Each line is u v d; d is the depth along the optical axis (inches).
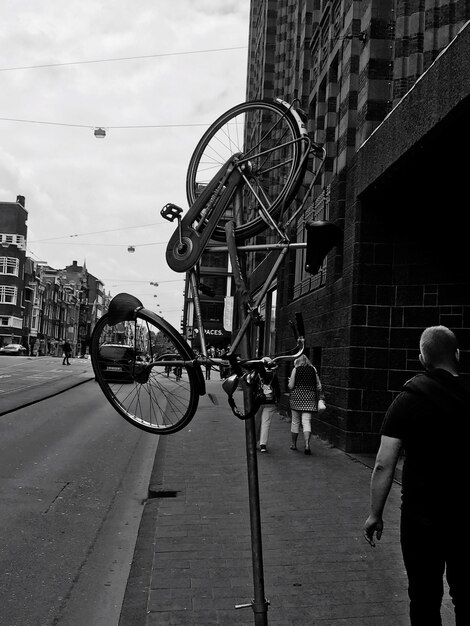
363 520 244.7
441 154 322.0
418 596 113.0
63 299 3895.2
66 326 3998.5
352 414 396.8
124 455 398.0
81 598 176.9
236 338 130.6
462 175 355.6
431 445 113.0
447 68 273.3
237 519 245.6
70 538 228.1
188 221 141.4
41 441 418.6
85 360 2233.0
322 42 618.2
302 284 609.6
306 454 389.7
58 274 3993.6
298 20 783.7
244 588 175.9
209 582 180.2
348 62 459.5
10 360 1643.7
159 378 143.3
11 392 722.8
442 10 358.6
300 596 170.2
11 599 172.9
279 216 133.8
